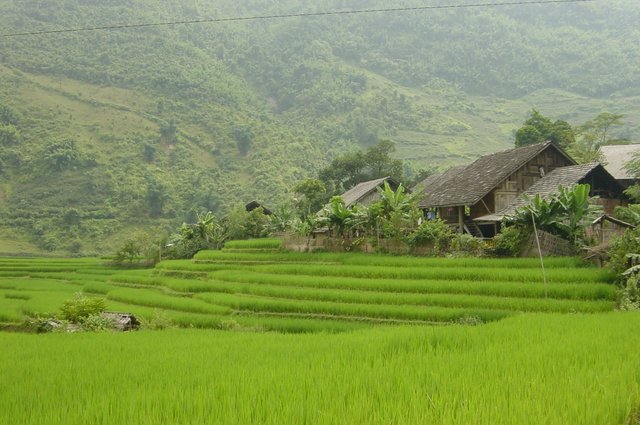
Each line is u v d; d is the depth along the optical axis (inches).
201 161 4382.4
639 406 263.0
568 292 816.9
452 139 5492.1
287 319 896.9
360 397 269.7
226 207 3695.9
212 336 634.8
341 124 5388.8
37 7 6235.2
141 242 2250.2
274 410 252.5
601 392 272.7
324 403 263.3
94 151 4136.3
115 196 3735.2
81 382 345.1
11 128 4094.5
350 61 7524.6
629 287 752.3
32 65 5241.1
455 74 7150.6
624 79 6003.9
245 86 6294.3
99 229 3430.1
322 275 1262.3
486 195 1428.4
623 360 358.9
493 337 479.8
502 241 1100.5
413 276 1068.5
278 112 6161.4
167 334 679.1
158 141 4485.7
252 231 2146.9
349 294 986.1
